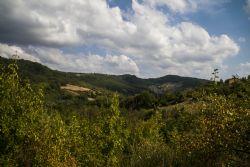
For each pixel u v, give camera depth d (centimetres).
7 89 1950
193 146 2039
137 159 3512
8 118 1930
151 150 3603
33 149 2077
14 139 1962
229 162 1897
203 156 2042
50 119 2344
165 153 3297
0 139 1933
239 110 1838
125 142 3862
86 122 3225
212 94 2031
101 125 2989
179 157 2542
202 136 1962
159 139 4150
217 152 1964
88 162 2920
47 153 2125
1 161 1928
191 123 2230
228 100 1948
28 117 1992
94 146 2953
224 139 1844
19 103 1969
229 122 1828
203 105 1991
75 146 2903
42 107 2111
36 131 2077
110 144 2945
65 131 2642
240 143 1809
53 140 2203
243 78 2209
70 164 2575
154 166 3247
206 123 1923
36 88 2109
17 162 2030
